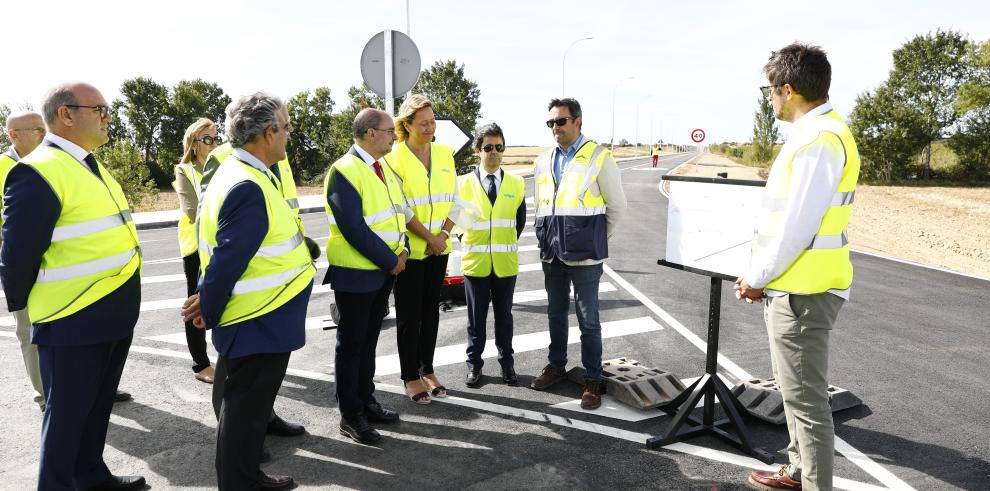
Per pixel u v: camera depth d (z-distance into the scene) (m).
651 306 6.70
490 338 5.57
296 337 2.62
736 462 3.31
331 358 5.05
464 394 4.27
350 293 3.42
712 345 3.48
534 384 4.36
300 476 3.13
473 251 4.28
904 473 3.19
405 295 4.01
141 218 16.34
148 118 41.16
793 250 2.62
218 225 2.39
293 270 2.61
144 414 3.90
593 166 3.89
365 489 3.00
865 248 12.24
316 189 31.59
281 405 4.09
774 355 2.86
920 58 32.66
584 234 3.88
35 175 2.47
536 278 8.27
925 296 7.29
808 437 2.73
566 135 3.99
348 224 3.29
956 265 11.21
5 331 5.82
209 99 43.28
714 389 3.54
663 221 14.48
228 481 2.58
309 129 36.69
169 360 4.96
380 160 3.68
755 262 2.79
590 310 3.98
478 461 3.30
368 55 5.87
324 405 4.09
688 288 7.59
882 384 4.45
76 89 2.63
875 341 5.48
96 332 2.68
